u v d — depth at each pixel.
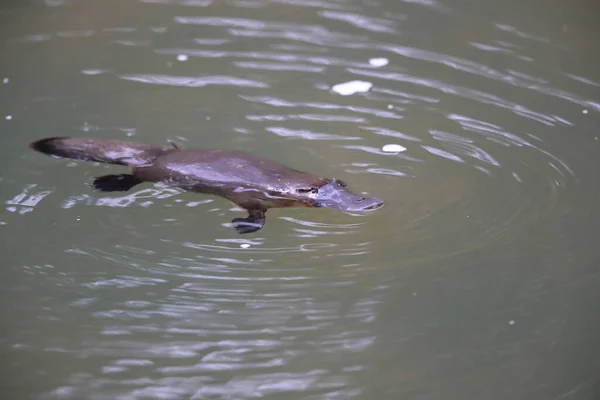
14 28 15.60
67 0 16.84
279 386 8.17
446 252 10.03
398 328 8.91
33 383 8.15
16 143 11.99
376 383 8.21
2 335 8.73
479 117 12.90
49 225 10.38
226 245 10.12
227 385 8.17
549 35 15.46
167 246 10.08
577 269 9.73
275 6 16.59
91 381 8.20
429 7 16.59
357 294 9.37
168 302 9.23
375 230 10.45
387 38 15.31
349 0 16.86
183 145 12.12
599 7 16.58
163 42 15.17
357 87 13.72
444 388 8.14
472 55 14.73
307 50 14.88
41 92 13.45
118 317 9.02
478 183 11.37
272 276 9.62
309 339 8.76
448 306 9.20
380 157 11.93
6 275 9.55
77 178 11.25
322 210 10.77
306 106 13.20
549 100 13.38
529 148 12.15
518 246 10.12
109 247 10.03
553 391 8.08
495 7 16.59
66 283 9.48
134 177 11.16
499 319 9.03
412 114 12.99
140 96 13.45
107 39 15.30
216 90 13.65
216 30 15.61
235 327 8.89
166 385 8.16
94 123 12.62
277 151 12.05
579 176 11.50
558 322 8.96
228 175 10.50
